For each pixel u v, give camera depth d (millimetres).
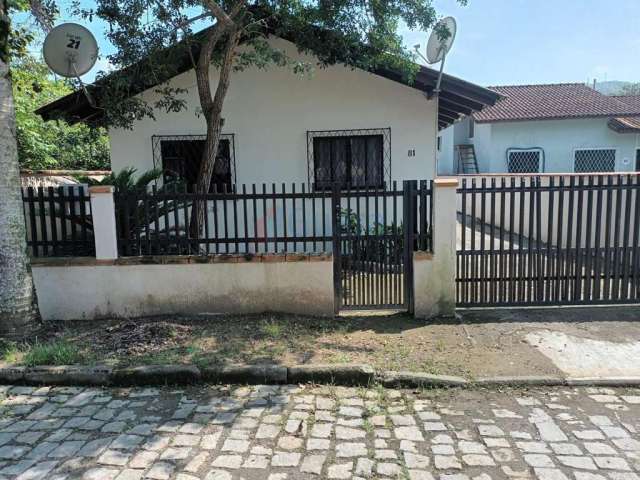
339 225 6070
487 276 6277
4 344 5242
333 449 3438
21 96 10531
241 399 4215
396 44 7273
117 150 9438
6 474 3162
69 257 6199
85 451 3422
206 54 6902
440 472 3168
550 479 3078
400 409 4035
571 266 6254
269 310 6172
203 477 3119
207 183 7203
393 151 9383
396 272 6172
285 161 9484
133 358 4828
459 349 5105
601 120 20375
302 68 7551
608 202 6129
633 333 5484
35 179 8594
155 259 6082
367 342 5289
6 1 5492
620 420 3807
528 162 20891
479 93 8477
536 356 4918
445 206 5926
